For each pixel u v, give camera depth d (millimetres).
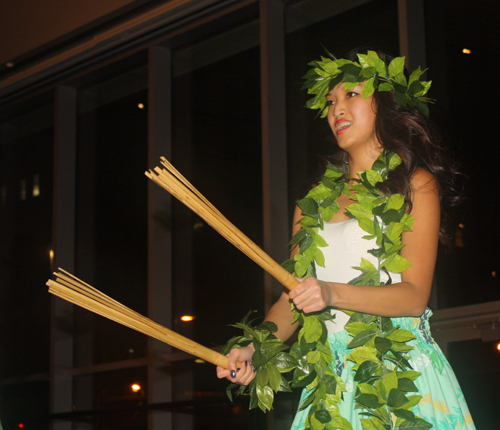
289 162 3607
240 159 3811
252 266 3646
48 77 4926
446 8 3135
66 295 1237
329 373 1466
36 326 4754
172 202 4180
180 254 4086
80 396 4422
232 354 1485
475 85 2947
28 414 4598
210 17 4066
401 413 1319
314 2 3699
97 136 4812
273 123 3602
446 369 1481
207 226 3965
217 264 3850
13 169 5301
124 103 4703
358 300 1340
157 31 4289
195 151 4117
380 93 1588
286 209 3537
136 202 4402
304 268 1553
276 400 3150
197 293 3932
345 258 1540
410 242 1471
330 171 1734
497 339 2607
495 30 2955
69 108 4918
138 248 4312
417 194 1492
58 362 4480
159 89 4312
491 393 2604
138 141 4508
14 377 4766
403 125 1562
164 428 3779
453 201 1618
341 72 1597
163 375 3906
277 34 3746
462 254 2795
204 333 3836
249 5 3869
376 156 1609
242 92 3955
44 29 4750
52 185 4973
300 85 3678
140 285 4246
